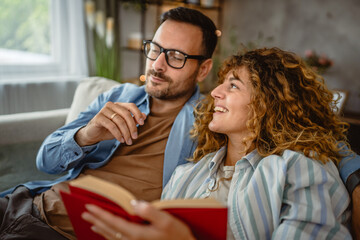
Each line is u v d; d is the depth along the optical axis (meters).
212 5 4.16
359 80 3.54
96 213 0.59
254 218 0.85
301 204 0.80
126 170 1.20
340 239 0.77
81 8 3.20
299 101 1.02
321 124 1.07
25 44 3.07
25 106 2.83
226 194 0.97
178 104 1.33
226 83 1.06
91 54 3.36
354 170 0.89
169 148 1.20
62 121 1.74
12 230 1.00
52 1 3.15
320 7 3.69
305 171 0.84
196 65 1.31
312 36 3.79
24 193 1.19
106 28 3.40
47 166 1.23
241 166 0.98
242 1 4.32
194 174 1.08
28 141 1.63
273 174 0.88
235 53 1.18
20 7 2.99
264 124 1.01
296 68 1.04
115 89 1.43
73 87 3.06
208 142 1.17
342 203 0.84
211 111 1.18
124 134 1.06
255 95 0.99
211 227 0.60
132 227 0.56
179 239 0.56
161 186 1.17
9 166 1.45
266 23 4.13
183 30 1.26
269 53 1.07
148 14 4.00
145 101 1.36
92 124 1.10
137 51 3.64
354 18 3.49
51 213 1.09
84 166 1.26
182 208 0.57
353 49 3.54
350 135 2.32
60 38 3.21
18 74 3.00
